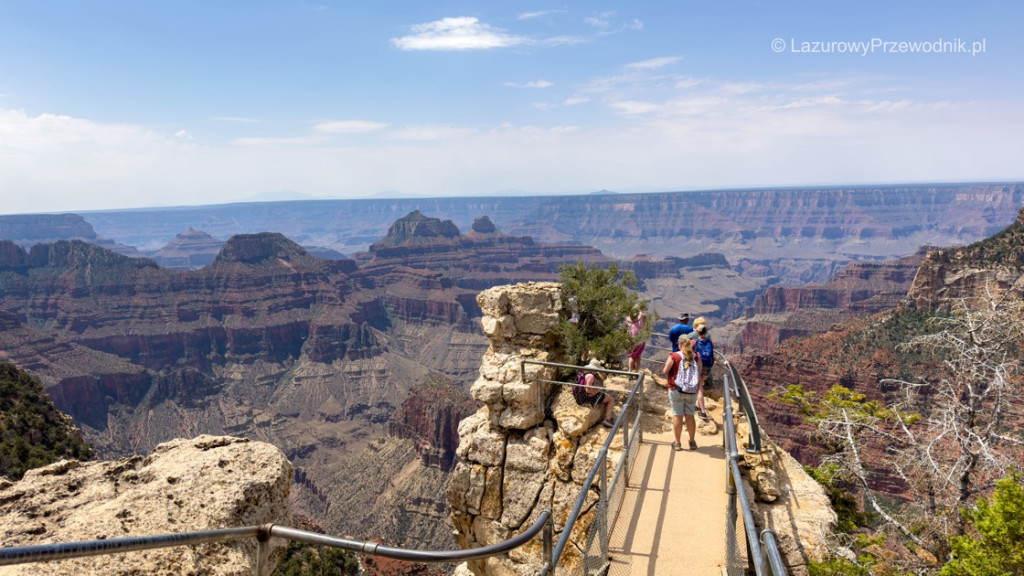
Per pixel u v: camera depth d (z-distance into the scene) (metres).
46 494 5.92
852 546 18.11
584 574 7.87
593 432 14.48
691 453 12.57
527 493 14.37
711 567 8.65
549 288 16.45
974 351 21.70
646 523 9.77
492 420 15.22
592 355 16.45
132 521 5.49
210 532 4.67
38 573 4.80
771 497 11.78
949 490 21.41
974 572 15.60
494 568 14.50
